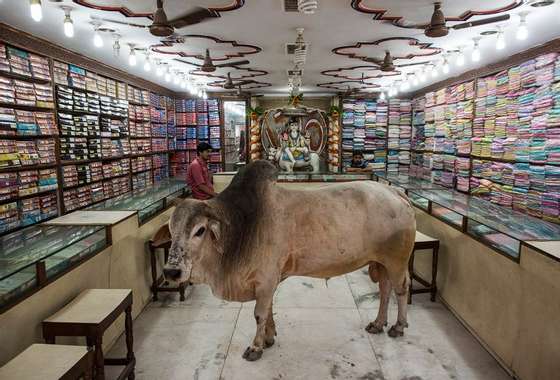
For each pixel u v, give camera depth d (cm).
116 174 629
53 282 227
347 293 401
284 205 273
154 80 744
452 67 611
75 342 248
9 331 192
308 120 923
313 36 451
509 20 380
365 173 721
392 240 286
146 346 301
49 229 285
